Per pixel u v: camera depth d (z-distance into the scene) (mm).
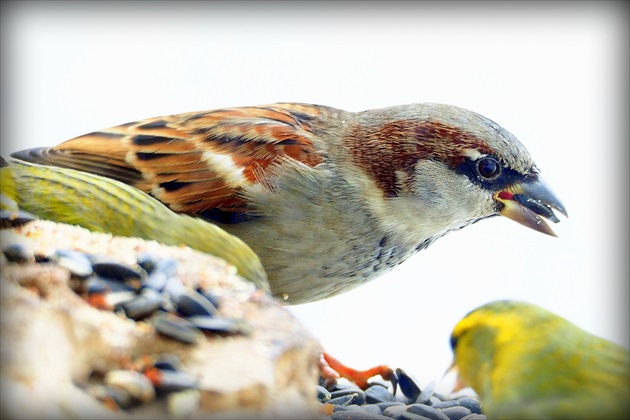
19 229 1647
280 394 1620
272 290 1702
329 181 1700
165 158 1700
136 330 1623
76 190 1663
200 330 1626
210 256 1647
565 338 1643
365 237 1703
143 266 1639
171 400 1616
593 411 1635
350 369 1700
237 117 1709
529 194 1708
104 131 1705
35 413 1609
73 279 1632
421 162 1704
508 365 1643
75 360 1617
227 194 1697
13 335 1613
